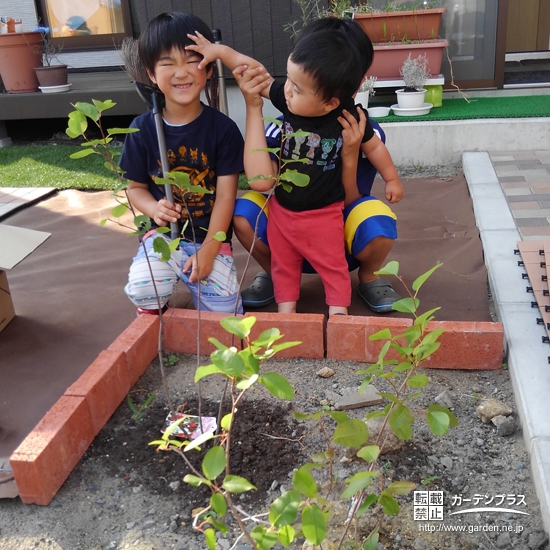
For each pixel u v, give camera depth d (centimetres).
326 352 231
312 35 208
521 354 213
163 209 220
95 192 449
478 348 217
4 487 173
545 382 197
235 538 158
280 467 179
